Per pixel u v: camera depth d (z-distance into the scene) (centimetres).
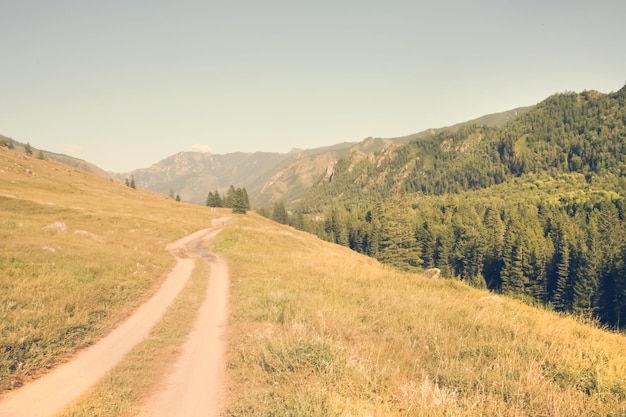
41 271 1644
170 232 5316
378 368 841
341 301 1598
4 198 5175
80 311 1341
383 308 1465
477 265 9212
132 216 6084
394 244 8212
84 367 979
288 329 1182
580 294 6022
